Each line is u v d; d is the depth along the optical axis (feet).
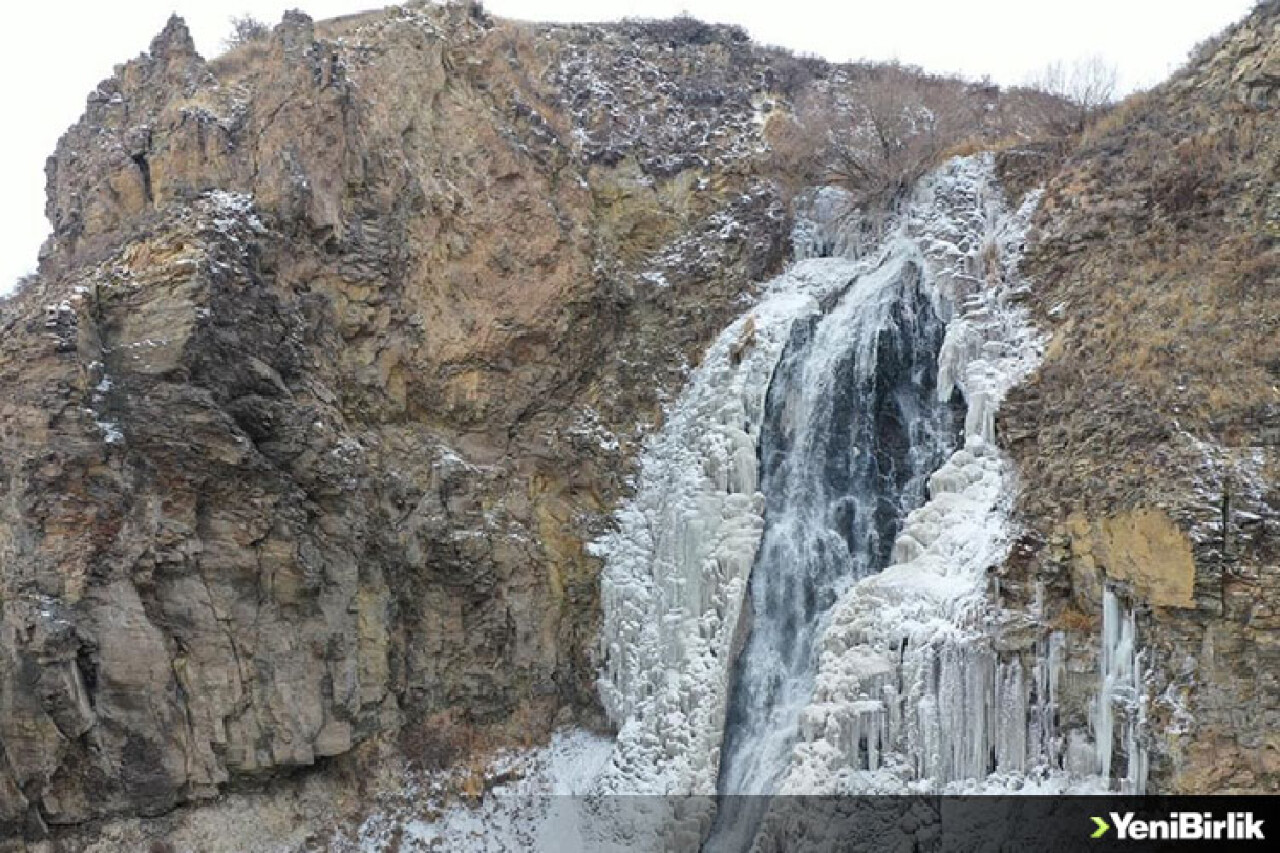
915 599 70.38
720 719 77.25
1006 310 80.18
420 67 89.81
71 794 65.77
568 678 85.87
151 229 73.97
